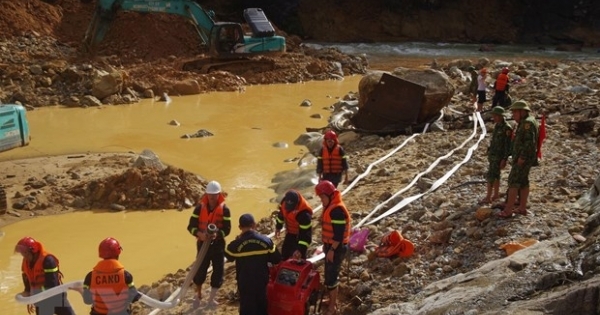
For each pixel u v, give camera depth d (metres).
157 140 20.05
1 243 12.47
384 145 17.73
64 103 24.73
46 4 35.84
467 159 14.47
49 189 15.01
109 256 7.40
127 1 30.61
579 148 14.05
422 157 15.67
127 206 14.37
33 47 31.34
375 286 9.03
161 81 27.27
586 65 31.14
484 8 51.88
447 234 9.80
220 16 48.34
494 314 6.73
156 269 11.53
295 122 22.78
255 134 20.97
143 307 9.84
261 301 7.93
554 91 21.98
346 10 50.50
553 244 8.28
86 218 13.79
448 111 20.23
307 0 49.94
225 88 28.44
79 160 17.56
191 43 33.38
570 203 10.51
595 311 6.27
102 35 31.16
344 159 11.75
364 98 19.45
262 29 31.36
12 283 11.03
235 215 13.91
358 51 43.69
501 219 9.97
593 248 7.52
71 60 30.19
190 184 15.14
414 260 9.49
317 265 9.74
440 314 7.25
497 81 19.98
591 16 51.41
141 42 32.59
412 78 19.25
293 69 32.00
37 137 20.08
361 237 9.79
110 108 24.53
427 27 50.91
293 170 16.55
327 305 8.64
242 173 16.89
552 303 6.55
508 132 10.48
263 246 7.89
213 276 9.18
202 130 20.89
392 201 12.11
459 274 8.47
